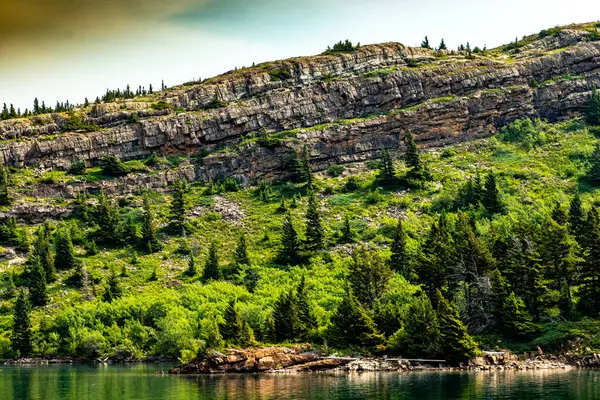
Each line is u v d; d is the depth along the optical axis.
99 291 161.00
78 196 198.88
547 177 192.00
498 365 103.06
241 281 160.25
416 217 179.38
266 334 122.56
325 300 139.50
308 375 103.12
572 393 78.31
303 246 170.00
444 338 106.12
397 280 138.75
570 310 116.31
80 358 143.62
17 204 192.12
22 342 145.88
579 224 143.75
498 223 163.12
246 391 87.06
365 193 197.62
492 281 117.69
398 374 100.44
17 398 86.75
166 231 188.50
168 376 108.25
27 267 169.12
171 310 147.88
